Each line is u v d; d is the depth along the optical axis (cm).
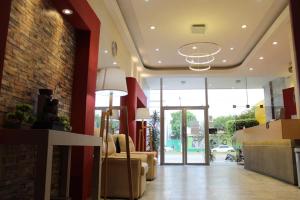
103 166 413
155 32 768
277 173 627
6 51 256
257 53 866
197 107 1203
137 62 966
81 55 418
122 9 655
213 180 610
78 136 248
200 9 639
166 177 665
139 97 952
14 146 272
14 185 272
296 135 559
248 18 682
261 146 746
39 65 317
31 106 269
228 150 1168
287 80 1177
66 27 390
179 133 1175
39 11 317
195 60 1002
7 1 243
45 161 187
